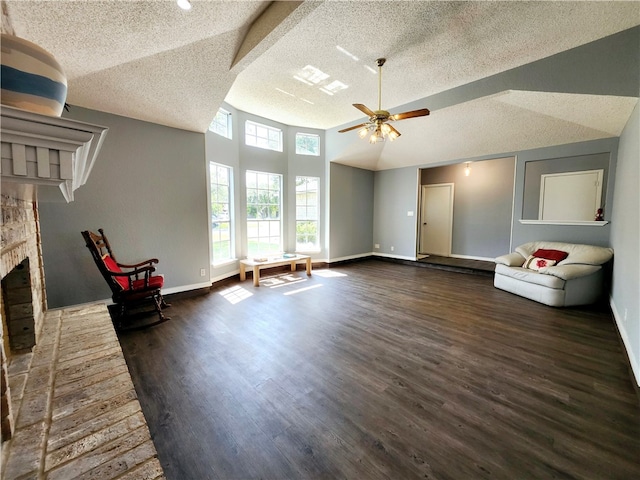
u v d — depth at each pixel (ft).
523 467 4.37
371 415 5.55
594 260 11.91
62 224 9.96
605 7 7.57
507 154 16.78
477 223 21.79
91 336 6.15
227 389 6.37
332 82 11.93
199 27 6.89
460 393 6.21
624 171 10.70
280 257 17.30
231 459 4.55
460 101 12.25
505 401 5.93
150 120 11.52
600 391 6.23
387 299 13.00
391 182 22.66
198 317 10.73
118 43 7.00
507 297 13.29
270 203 18.53
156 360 7.61
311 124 18.63
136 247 11.61
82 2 5.61
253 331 9.48
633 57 8.62
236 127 15.94
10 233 4.20
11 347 5.24
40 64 2.52
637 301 6.99
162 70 8.38
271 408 5.75
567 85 9.71
